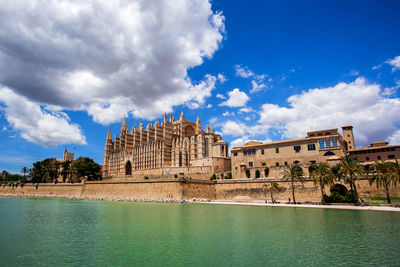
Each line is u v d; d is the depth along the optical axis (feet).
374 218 145.07
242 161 317.63
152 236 113.29
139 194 304.09
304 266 75.25
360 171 207.72
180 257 84.94
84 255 88.53
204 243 100.78
